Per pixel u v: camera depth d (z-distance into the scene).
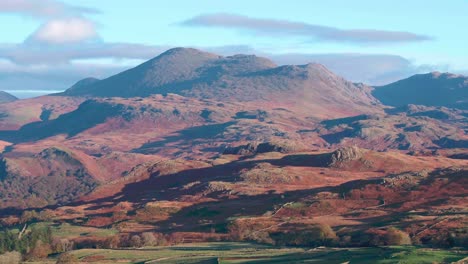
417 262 124.81
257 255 152.62
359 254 141.00
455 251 137.00
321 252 150.75
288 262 138.38
